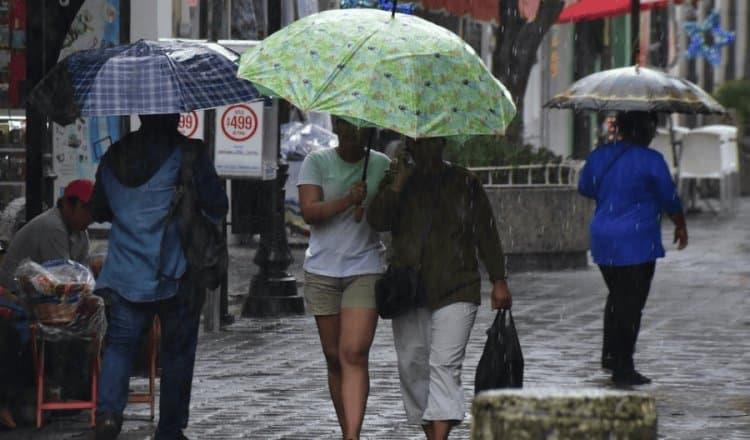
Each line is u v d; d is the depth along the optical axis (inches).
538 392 489.4
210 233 902.4
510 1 2367.1
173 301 895.7
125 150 900.6
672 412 1055.0
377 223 847.7
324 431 973.2
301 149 2349.9
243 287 1831.9
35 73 1058.1
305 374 1208.8
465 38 3193.9
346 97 799.7
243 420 1010.7
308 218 865.5
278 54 826.8
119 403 889.5
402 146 857.5
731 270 2153.1
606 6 2878.9
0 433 962.7
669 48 4234.7
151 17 1663.4
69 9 1078.4
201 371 1221.7
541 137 3555.6
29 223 1000.2
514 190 2105.1
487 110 818.2
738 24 5339.6
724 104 4534.9
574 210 2151.8
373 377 1187.9
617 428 477.1
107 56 935.7
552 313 1625.2
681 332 1480.1
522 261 2123.5
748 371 1240.2
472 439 501.0
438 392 845.2
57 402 979.9
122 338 895.1
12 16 1168.8
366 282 866.1
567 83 3887.8
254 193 1568.7
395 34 824.3
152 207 893.8
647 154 1192.2
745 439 960.3
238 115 1470.2
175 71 925.2
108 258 900.0
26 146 1061.1
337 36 825.5
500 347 860.6
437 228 846.5
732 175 3599.9
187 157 897.5
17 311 971.9
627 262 1175.0
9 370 975.0
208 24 1962.4
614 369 1177.4
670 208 1190.9
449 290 842.2
